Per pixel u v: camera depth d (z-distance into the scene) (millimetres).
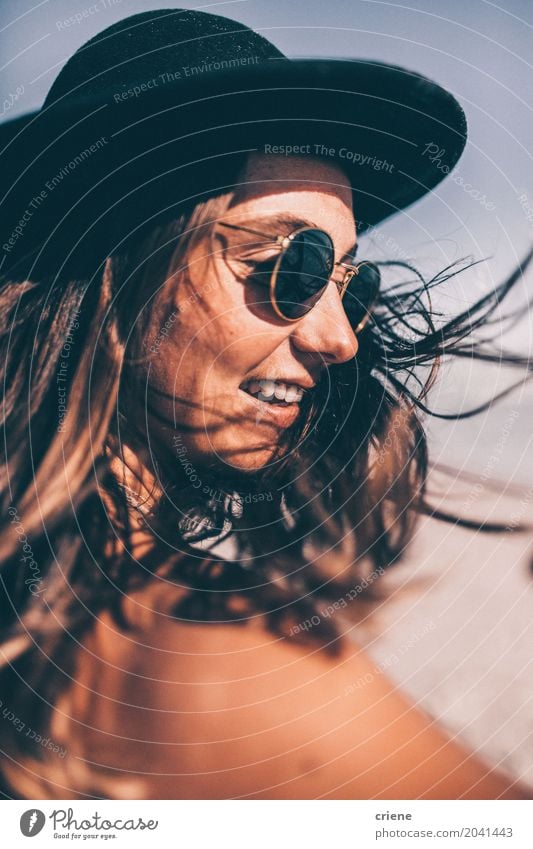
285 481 1541
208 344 1093
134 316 1100
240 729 924
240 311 1077
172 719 942
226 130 1047
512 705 1835
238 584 1105
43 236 1170
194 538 1367
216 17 1164
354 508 1686
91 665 990
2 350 1173
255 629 1001
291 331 1116
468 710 1853
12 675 997
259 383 1174
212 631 991
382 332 1642
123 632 1006
